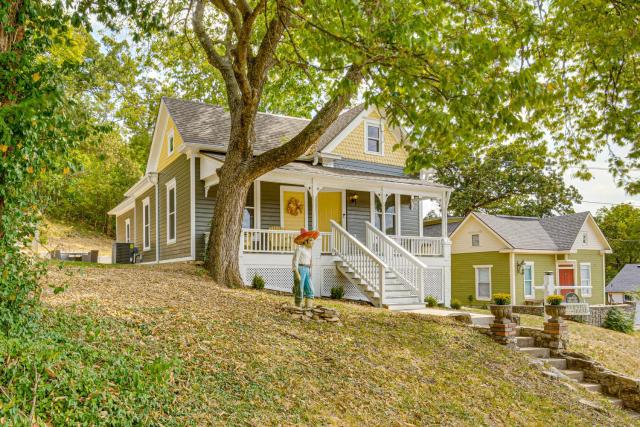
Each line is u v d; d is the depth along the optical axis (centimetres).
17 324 551
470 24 879
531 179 4297
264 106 2461
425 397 766
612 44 978
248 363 699
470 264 3053
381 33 767
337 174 1750
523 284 2822
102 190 4075
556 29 955
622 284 3966
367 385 746
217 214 1398
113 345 624
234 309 970
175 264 1578
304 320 993
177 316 823
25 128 505
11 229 563
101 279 1101
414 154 826
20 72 540
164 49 1803
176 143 1994
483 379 904
